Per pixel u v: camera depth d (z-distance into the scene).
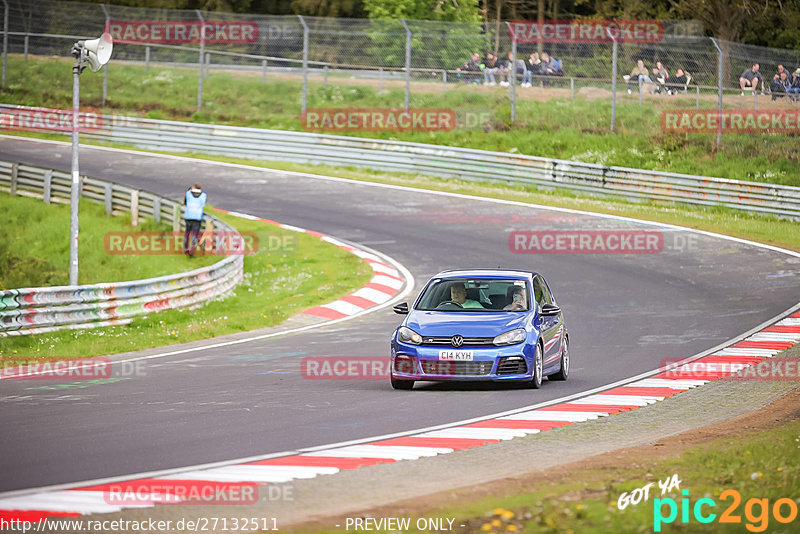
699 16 188.62
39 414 38.75
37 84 170.62
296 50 178.00
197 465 29.98
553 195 122.19
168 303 72.31
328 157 138.12
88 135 151.25
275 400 42.28
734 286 80.56
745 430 35.84
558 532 21.25
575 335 63.69
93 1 185.88
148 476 28.50
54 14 181.88
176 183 124.81
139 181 124.94
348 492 26.67
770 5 191.50
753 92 139.88
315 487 27.25
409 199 119.25
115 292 68.25
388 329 66.62
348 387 46.16
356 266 89.94
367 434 34.97
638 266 88.75
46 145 145.88
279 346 60.41
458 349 43.97
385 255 93.94
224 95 163.38
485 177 128.38
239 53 183.50
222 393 44.12
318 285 83.62
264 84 165.75
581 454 32.06
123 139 149.00
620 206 115.94
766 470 27.42
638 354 56.88
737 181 112.75
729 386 46.94
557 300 76.06
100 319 66.94
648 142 134.50
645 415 39.69
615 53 137.75
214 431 35.34
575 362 54.59
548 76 152.38
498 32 149.38
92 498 25.92
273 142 141.38
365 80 164.25
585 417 38.94
